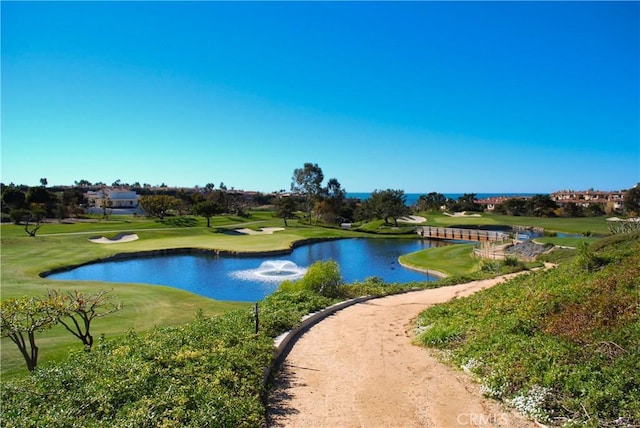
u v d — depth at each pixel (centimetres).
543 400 581
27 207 7800
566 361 642
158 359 686
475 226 6981
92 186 15388
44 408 524
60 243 4597
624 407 523
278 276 3209
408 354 893
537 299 956
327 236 6006
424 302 1600
